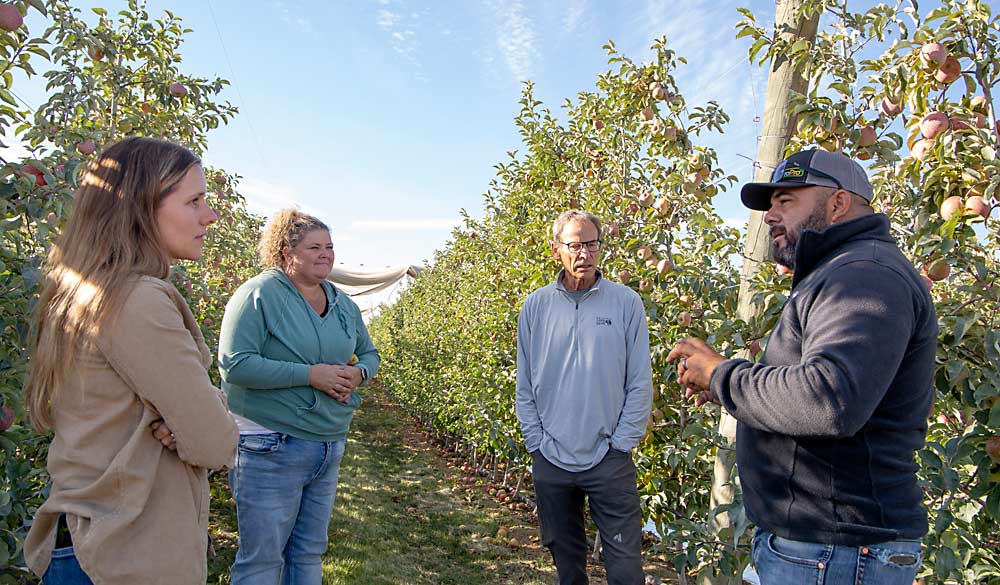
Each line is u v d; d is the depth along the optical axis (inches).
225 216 247.9
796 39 86.7
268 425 90.4
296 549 96.7
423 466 299.9
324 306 103.6
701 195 127.6
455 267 389.4
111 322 47.2
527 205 248.4
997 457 69.7
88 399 47.8
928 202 79.6
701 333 120.7
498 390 234.8
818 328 49.3
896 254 52.8
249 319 91.0
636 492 101.9
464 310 313.9
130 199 50.6
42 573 48.3
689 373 59.0
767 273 89.3
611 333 101.0
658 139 134.8
